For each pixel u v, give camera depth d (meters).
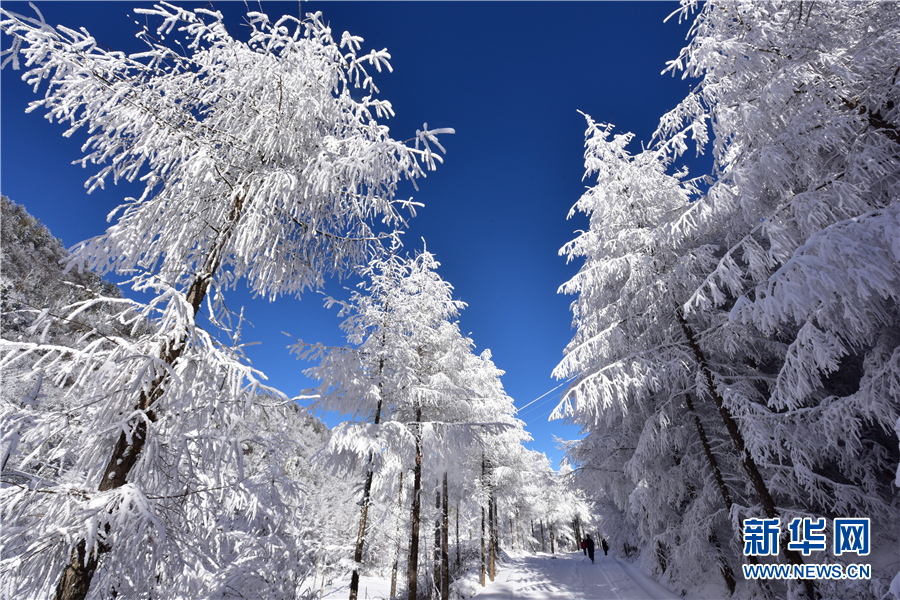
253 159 3.56
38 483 2.35
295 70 3.41
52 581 2.20
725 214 6.07
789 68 4.72
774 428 5.70
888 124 4.93
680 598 7.99
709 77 5.48
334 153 3.37
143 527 2.07
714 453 7.78
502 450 16.81
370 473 7.73
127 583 2.50
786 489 6.31
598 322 8.12
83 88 2.77
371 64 3.81
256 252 3.56
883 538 5.61
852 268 3.58
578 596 9.55
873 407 4.63
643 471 7.83
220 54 3.37
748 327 6.49
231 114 3.53
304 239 3.98
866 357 5.24
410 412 9.41
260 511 3.53
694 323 7.35
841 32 4.88
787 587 5.95
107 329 2.41
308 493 3.88
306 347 6.58
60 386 2.32
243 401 2.62
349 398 7.07
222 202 3.56
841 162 5.20
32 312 2.24
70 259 2.67
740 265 7.01
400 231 4.39
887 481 6.11
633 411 9.12
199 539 2.87
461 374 11.05
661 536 8.55
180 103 3.33
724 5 5.24
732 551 7.83
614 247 8.01
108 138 3.05
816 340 4.53
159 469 2.57
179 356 2.73
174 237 3.41
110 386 2.43
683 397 8.24
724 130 5.39
